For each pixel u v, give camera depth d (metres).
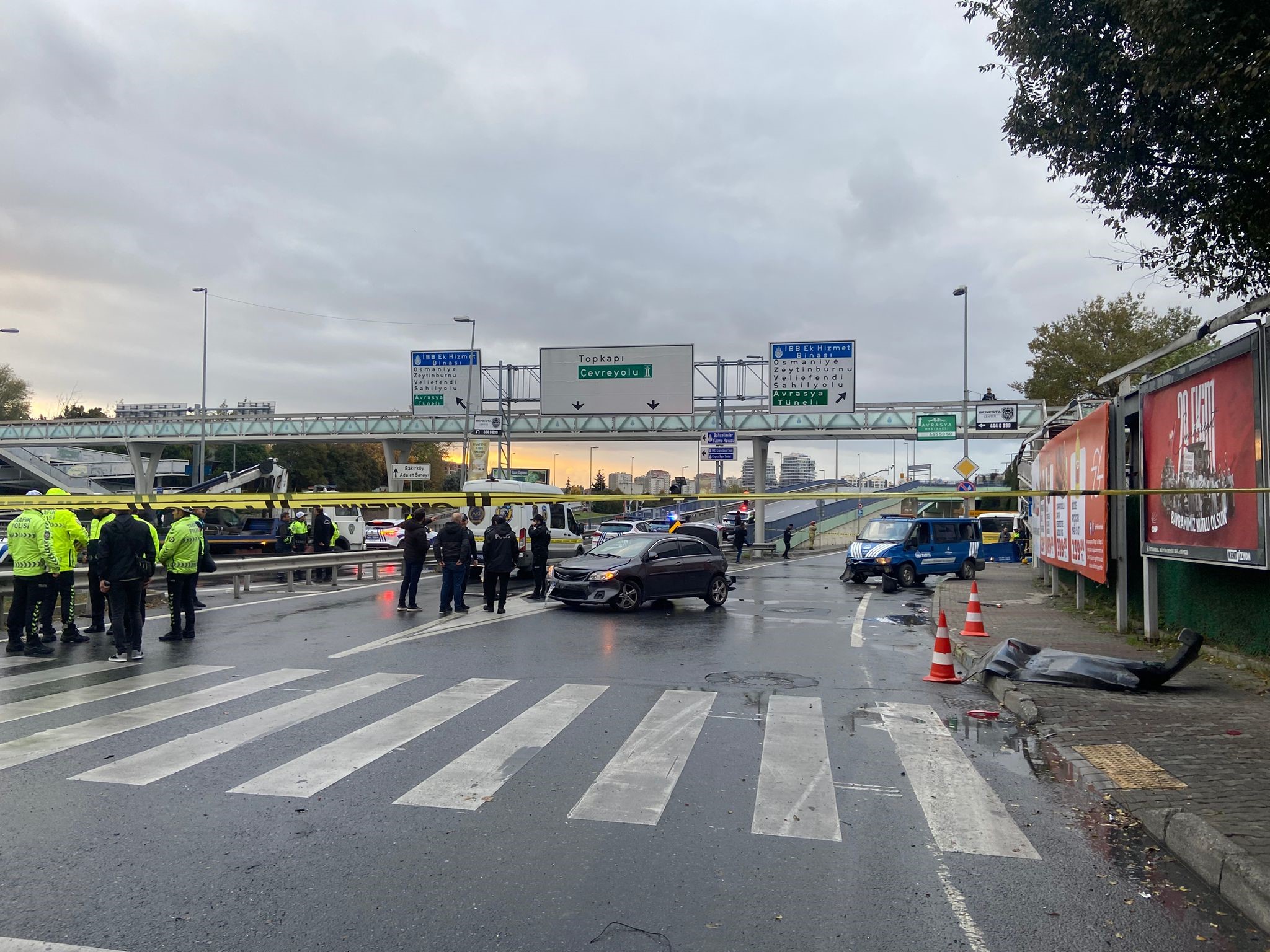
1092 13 8.15
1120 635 12.92
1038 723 7.70
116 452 64.75
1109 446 13.27
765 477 40.78
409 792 5.70
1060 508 17.53
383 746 6.77
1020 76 9.05
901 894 4.32
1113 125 8.61
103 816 5.21
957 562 25.75
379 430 43.34
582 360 35.66
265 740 6.90
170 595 12.05
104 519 12.80
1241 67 6.91
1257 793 5.63
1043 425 20.47
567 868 4.54
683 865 4.61
